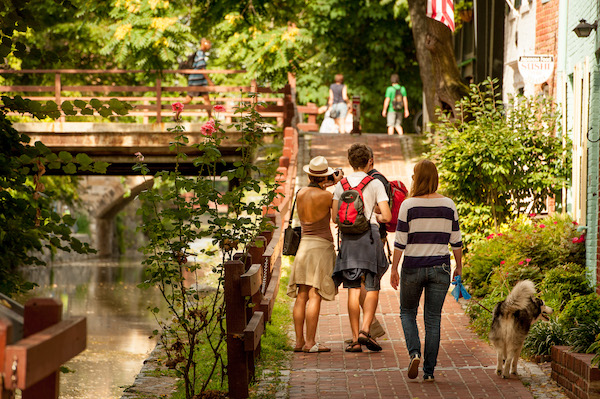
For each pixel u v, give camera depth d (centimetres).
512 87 2316
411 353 863
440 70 2338
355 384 864
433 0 2119
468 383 866
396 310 1292
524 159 1596
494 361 968
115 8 2667
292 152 2161
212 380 869
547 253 1398
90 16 2867
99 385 1412
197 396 788
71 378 1466
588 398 741
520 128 1634
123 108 753
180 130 828
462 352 1018
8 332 402
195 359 957
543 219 1500
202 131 841
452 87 2316
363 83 4278
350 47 4269
